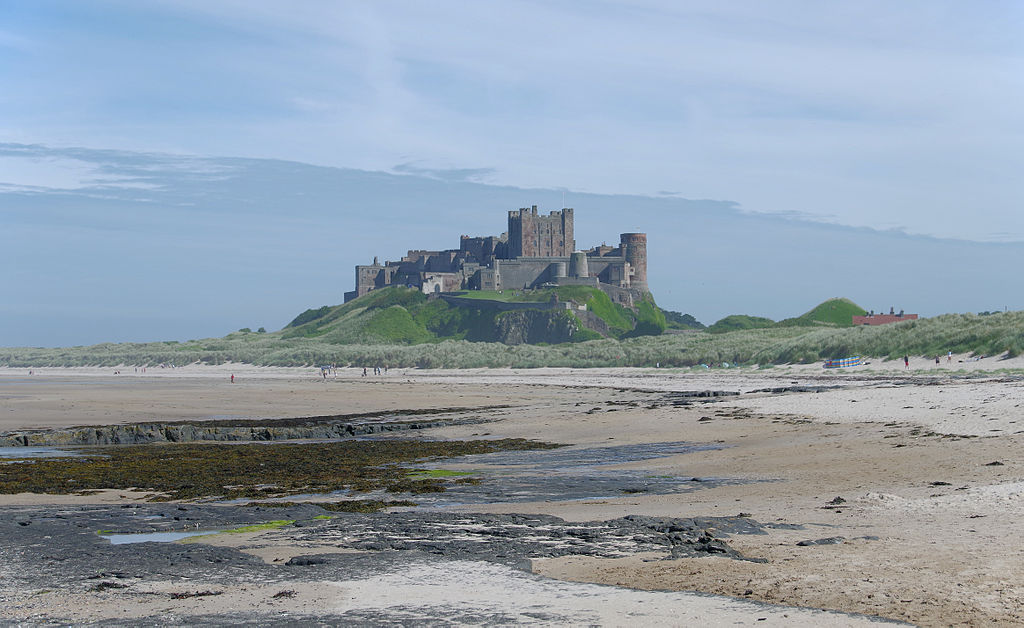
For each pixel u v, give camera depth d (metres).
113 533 19.17
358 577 14.13
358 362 149.00
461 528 18.38
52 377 157.00
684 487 24.22
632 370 103.12
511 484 26.16
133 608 12.58
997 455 24.25
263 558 15.91
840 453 28.14
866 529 16.44
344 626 11.45
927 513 17.48
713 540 15.88
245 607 12.50
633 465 29.64
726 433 37.19
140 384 116.25
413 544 16.75
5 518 21.47
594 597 12.52
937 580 12.42
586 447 36.09
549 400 65.69
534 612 11.84
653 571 13.95
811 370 80.94
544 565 14.83
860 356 80.94
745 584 12.88
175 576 14.51
